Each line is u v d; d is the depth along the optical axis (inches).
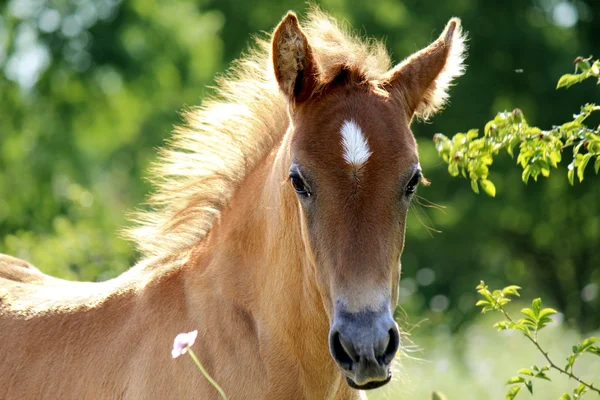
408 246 1346.0
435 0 1342.3
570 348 716.7
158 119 1384.1
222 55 1379.2
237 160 333.4
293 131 287.3
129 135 1417.3
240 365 302.0
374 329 260.2
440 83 310.5
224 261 314.5
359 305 262.8
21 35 1128.2
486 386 615.8
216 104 348.2
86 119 1203.9
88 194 848.9
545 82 1289.4
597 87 1274.6
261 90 338.0
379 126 275.0
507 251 1466.5
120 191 1510.8
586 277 1400.1
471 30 1323.8
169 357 309.6
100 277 591.5
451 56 308.0
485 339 823.7
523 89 1307.8
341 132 273.4
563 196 1314.0
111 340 327.3
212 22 1376.7
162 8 1277.1
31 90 1157.1
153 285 329.4
